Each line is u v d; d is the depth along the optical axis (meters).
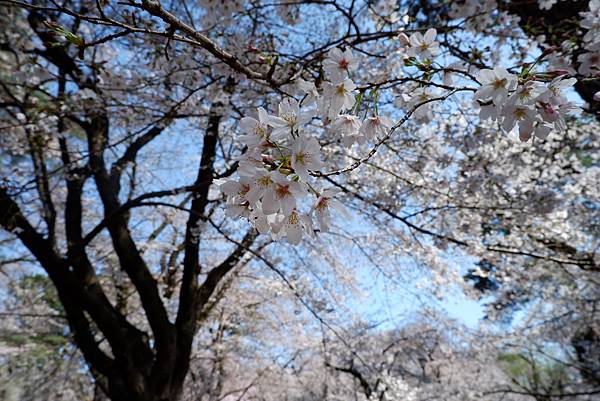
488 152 3.79
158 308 4.03
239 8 2.50
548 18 2.88
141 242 7.00
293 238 1.05
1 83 3.63
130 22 2.03
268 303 8.02
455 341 8.09
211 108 3.54
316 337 7.90
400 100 1.69
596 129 3.96
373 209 4.19
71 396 8.27
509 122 1.07
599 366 7.18
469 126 3.53
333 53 1.21
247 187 0.97
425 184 3.91
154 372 3.78
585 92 2.42
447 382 9.29
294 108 0.97
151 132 5.38
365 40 2.20
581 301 5.85
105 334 3.90
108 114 3.75
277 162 0.95
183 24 1.10
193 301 4.25
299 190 0.91
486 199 3.90
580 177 4.03
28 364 8.27
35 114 3.62
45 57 3.89
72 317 4.08
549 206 3.62
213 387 7.71
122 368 3.78
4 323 8.21
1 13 3.84
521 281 5.16
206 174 4.36
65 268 3.97
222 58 1.27
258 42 2.78
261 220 1.04
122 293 6.36
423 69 1.31
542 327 6.96
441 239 3.81
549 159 4.00
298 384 8.66
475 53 2.32
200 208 4.45
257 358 8.40
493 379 9.23
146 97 3.58
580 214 4.42
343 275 6.46
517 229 3.94
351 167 1.05
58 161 6.48
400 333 9.20
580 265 3.10
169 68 2.78
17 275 8.60
